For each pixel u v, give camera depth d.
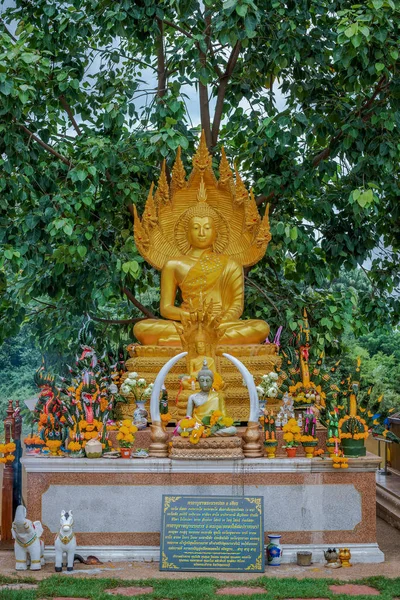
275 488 9.77
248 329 12.30
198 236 13.20
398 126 12.67
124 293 15.44
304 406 11.05
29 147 13.02
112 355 13.21
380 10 11.63
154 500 9.76
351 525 9.71
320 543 9.67
